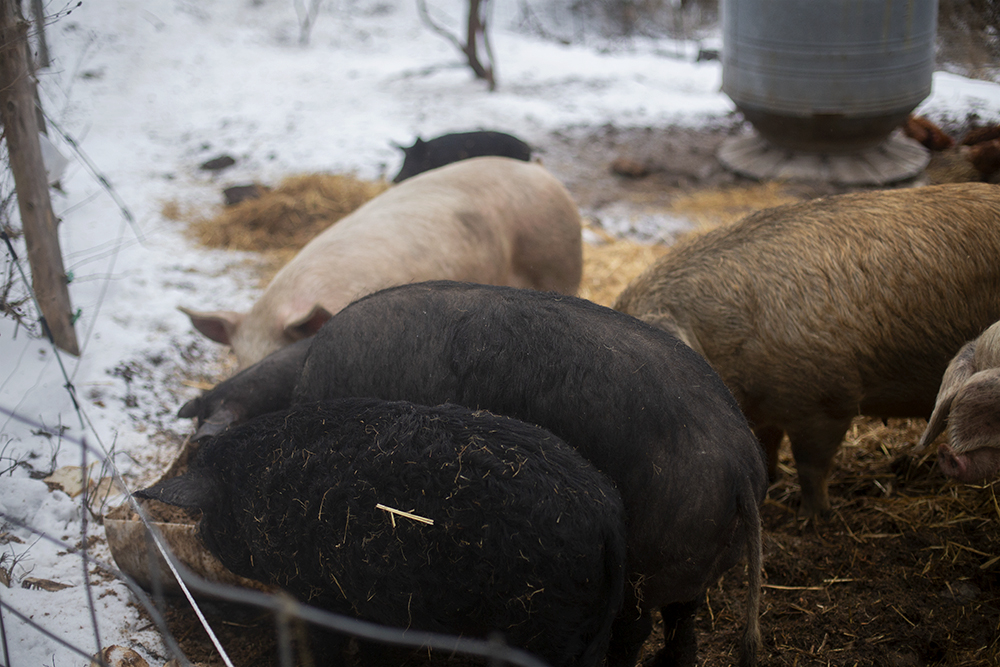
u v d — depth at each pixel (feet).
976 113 29.63
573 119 36.40
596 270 23.27
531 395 9.98
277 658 11.42
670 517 9.20
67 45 45.73
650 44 56.13
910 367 12.85
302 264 15.71
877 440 16.16
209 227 25.96
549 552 8.32
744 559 13.23
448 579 8.56
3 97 15.96
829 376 12.62
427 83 42.68
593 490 8.61
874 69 26.17
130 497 10.62
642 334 10.05
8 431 15.14
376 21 58.08
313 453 9.50
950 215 12.64
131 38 49.14
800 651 11.70
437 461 8.73
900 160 28.12
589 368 9.73
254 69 46.78
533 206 18.37
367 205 18.02
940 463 10.43
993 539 13.21
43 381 16.61
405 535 8.63
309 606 9.96
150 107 39.45
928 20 26.22
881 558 13.12
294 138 34.55
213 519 10.43
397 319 11.21
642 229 25.96
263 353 15.20
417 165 26.86
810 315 12.47
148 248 24.67
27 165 16.48
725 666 11.50
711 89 41.50
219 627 12.00
